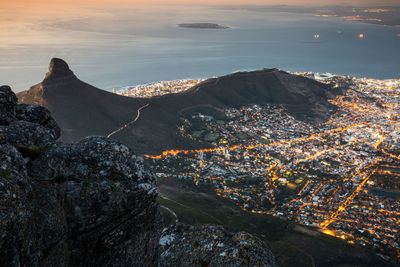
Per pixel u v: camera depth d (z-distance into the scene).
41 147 8.75
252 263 11.32
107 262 8.44
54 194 8.04
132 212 9.02
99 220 8.38
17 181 6.74
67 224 8.03
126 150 9.70
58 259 7.40
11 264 5.59
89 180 8.57
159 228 10.12
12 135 8.64
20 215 6.11
